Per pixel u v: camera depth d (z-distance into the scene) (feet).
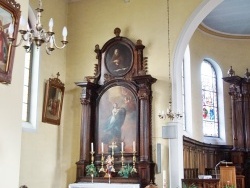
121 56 41.22
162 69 39.24
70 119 42.73
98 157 40.09
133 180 36.83
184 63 54.08
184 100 53.06
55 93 41.63
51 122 40.68
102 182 38.11
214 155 56.08
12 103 22.03
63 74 43.86
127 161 38.47
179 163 36.27
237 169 53.93
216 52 60.03
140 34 41.22
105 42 43.09
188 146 47.60
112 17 43.27
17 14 22.79
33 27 39.19
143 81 38.45
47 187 39.60
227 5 49.73
